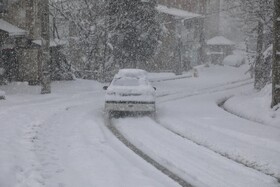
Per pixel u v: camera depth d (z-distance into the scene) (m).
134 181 7.58
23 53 29.27
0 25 27.31
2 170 7.57
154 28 35.53
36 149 9.78
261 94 21.66
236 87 32.62
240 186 7.54
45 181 7.41
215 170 8.56
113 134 12.25
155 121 14.91
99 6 35.72
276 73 16.31
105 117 15.54
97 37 35.53
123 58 35.81
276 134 12.27
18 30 27.69
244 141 11.32
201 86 32.50
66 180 7.57
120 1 34.50
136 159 9.34
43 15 22.20
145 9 34.81
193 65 58.19
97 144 10.61
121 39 35.25
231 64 60.84
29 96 20.88
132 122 14.49
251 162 9.29
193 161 9.24
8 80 29.03
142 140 11.34
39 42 28.95
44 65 22.50
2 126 12.19
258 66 29.12
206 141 11.34
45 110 16.17
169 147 10.56
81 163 8.69
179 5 56.97
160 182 7.69
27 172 7.83
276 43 16.11
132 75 16.72
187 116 15.96
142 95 15.62
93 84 29.08
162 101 21.66
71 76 32.09
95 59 36.28
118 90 15.62
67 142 10.75
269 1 26.47
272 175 8.40
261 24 28.92
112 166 8.49
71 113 15.84
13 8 28.78
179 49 48.94
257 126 13.79
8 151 9.08
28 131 11.77
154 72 48.34
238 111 18.81
